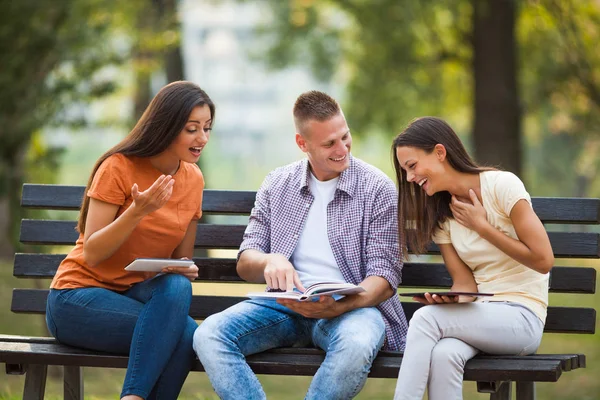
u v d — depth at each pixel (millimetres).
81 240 7379
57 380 12898
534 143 53500
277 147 124438
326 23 32219
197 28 106562
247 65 40719
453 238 7094
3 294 16516
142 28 18344
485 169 7012
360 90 30078
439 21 25969
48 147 16094
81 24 14891
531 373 6211
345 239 7355
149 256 7270
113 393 11797
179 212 7371
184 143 7121
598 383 13805
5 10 14422
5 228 17281
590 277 7309
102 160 7199
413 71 27453
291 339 7207
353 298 6871
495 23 22906
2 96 14422
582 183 58500
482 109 22984
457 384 6320
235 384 6543
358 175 7520
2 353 6969
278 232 7555
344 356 6414
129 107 23562
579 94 25156
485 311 6547
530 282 6840
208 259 7934
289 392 13414
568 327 7297
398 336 7250
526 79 27422
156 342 6633
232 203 8016
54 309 7098
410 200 7184
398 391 6344
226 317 6852
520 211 6707
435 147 6984
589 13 23297
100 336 6902
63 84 14438
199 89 7234
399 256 7199
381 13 25203
